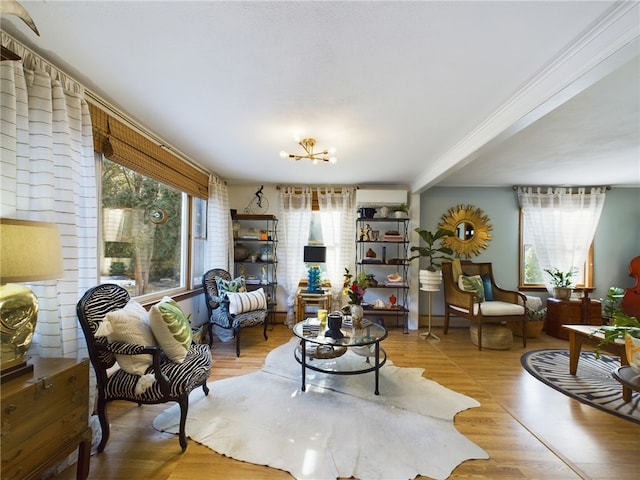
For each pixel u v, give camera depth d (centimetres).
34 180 149
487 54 152
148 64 165
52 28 137
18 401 107
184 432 166
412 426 189
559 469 155
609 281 456
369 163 344
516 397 231
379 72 169
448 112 217
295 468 152
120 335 163
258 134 262
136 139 240
